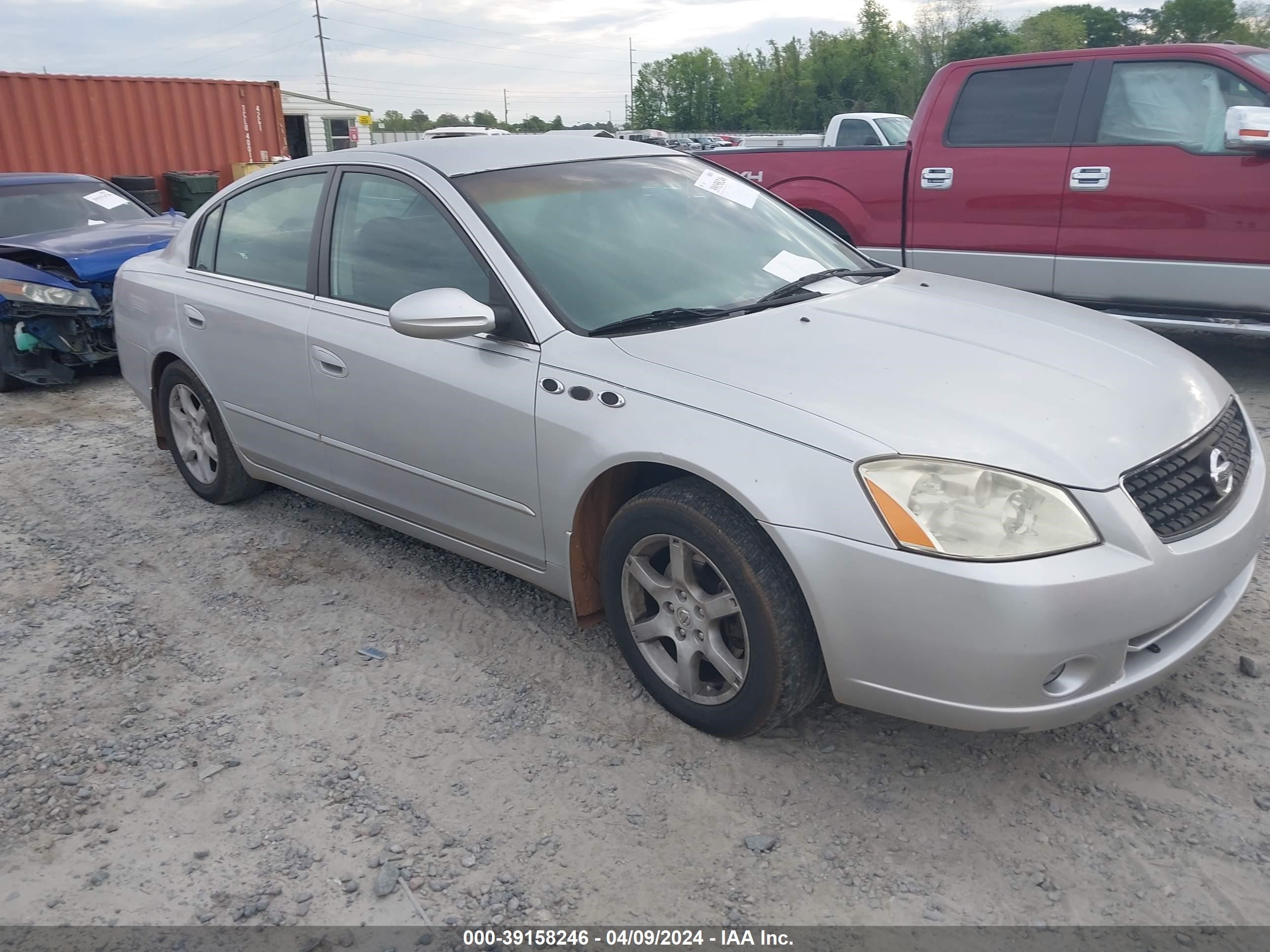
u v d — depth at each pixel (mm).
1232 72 5547
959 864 2389
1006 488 2332
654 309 3172
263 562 4188
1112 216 5930
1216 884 2285
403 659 3385
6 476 5402
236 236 4316
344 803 2676
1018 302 3475
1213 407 2836
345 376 3617
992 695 2332
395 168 3615
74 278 7176
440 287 3359
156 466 5473
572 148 3881
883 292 3477
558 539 3066
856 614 2416
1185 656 2529
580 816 2598
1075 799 2584
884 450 2408
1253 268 5543
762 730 2762
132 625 3682
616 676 3225
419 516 3604
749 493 2508
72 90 14555
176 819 2635
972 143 6438
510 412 3061
